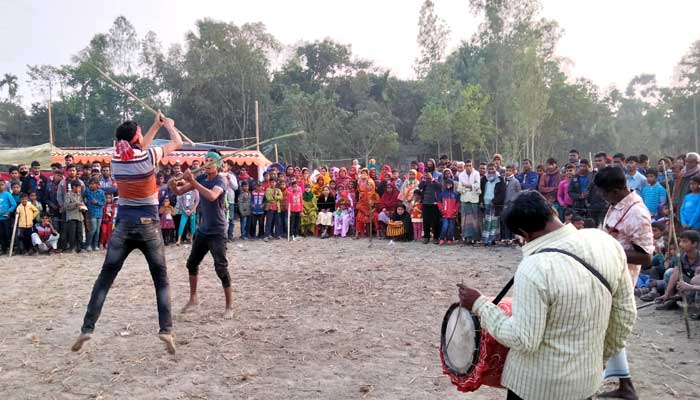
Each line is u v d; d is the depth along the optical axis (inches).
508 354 110.5
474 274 396.8
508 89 1991.9
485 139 2005.4
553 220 108.7
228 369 207.9
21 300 324.2
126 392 186.7
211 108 2140.7
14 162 952.9
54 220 541.0
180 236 565.6
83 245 549.6
